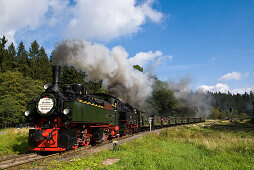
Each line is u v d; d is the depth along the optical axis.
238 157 7.99
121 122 16.61
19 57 52.97
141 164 6.50
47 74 50.84
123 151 8.66
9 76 34.75
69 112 8.62
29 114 9.28
